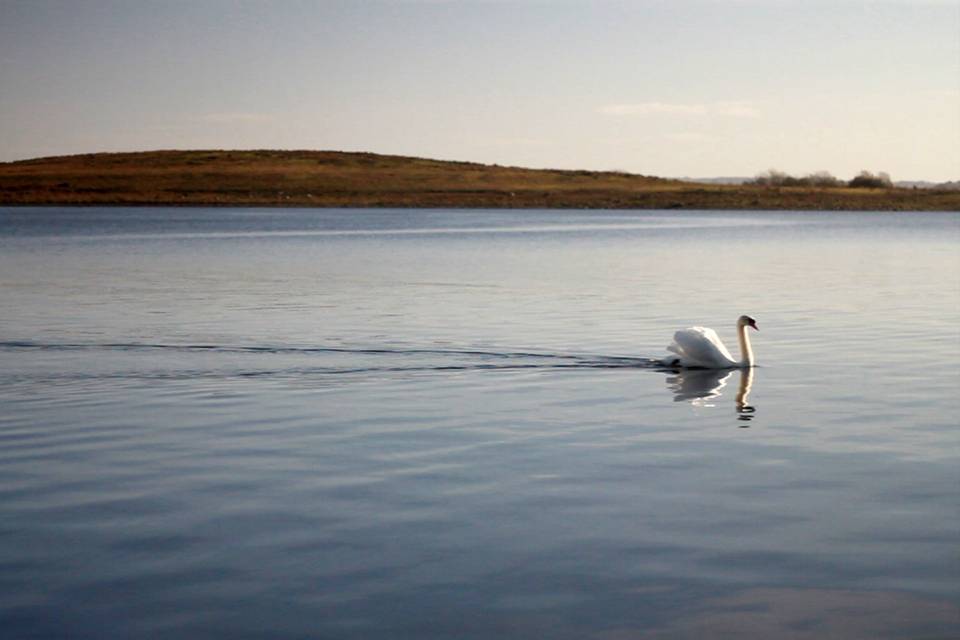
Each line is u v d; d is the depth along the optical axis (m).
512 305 28.45
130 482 11.35
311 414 14.73
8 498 10.80
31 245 55.56
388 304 28.72
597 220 98.62
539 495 10.83
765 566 8.91
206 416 14.62
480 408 15.14
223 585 8.54
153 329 23.75
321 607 8.14
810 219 104.31
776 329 23.97
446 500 10.68
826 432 13.61
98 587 8.51
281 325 24.39
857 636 7.68
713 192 154.25
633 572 8.79
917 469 11.80
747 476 11.53
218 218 95.88
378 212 121.19
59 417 14.59
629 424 14.10
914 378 17.41
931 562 8.99
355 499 10.70
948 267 42.53
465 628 7.79
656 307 28.11
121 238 62.56
